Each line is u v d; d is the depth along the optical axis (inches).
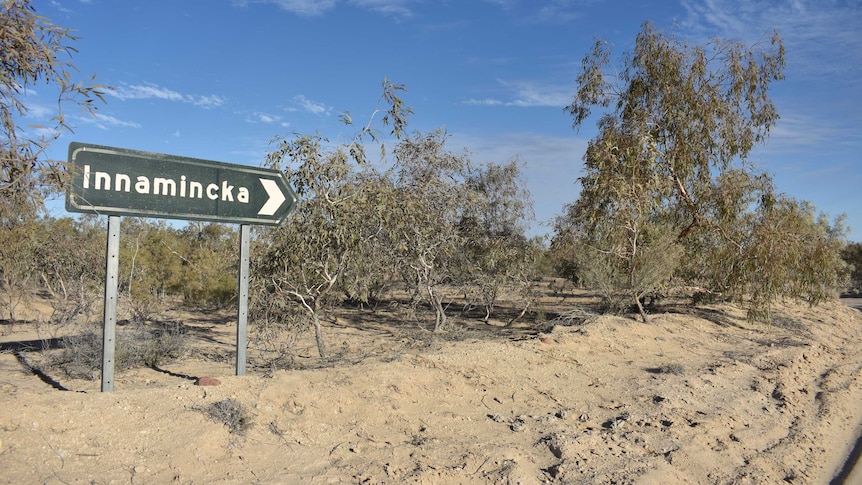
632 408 298.8
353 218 366.0
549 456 224.4
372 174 425.4
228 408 209.0
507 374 330.6
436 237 495.2
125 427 188.4
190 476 171.8
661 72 684.7
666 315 633.0
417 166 518.9
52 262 589.0
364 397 258.1
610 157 612.7
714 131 679.7
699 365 420.2
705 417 294.5
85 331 369.7
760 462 243.8
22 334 511.5
